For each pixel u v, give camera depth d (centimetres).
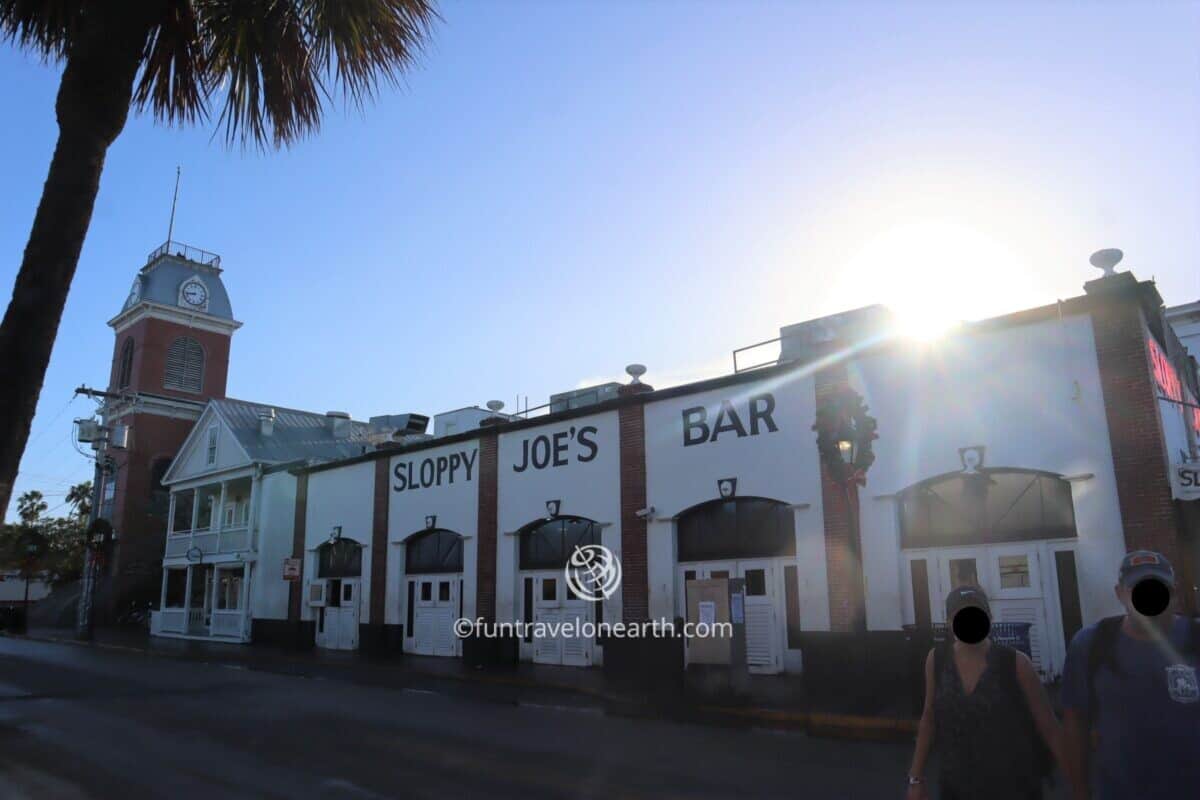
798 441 1697
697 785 852
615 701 1498
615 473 1989
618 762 967
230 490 3478
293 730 1189
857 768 934
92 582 3250
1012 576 1436
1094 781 363
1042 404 1420
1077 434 1381
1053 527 1412
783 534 1738
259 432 3450
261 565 3031
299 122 690
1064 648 1373
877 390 1598
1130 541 1312
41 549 5425
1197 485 1316
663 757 998
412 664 2139
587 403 2461
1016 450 1434
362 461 2702
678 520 1889
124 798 802
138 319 4684
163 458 4519
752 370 1792
